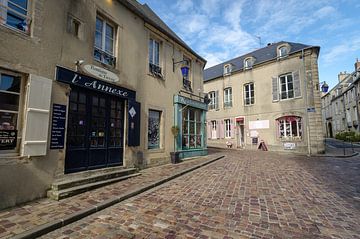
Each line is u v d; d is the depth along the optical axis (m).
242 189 5.43
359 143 22.98
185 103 10.53
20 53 4.29
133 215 3.80
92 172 5.77
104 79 6.34
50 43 4.87
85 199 4.44
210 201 4.53
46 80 4.69
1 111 4.11
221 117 20.22
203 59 12.62
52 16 4.96
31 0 4.61
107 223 3.48
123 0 7.09
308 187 5.63
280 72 16.22
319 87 14.59
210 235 3.06
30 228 3.11
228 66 20.22
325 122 40.47
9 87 4.23
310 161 10.66
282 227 3.32
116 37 7.07
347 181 6.32
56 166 4.86
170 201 4.54
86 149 5.79
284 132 15.86
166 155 9.14
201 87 12.75
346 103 30.20
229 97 19.88
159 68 9.34
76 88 5.61
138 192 5.11
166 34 9.48
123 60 7.21
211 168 8.50
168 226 3.36
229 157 12.13
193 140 11.35
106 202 4.24
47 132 4.64
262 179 6.54
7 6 4.24
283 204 4.35
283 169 8.28
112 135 6.75
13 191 4.05
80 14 5.69
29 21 4.54
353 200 4.61
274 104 16.39
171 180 6.46
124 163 7.05
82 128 5.73
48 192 4.57
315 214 3.85
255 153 14.34
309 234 3.11
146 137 8.13
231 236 3.04
